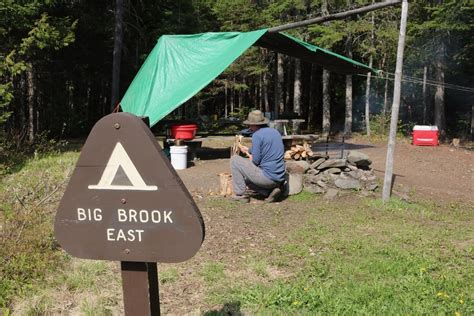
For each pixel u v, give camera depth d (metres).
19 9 11.91
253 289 4.09
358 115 27.36
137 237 2.30
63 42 12.98
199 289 4.17
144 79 10.77
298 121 11.98
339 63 11.79
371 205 7.32
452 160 12.87
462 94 23.34
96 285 4.28
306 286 4.12
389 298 3.88
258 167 7.37
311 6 19.41
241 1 22.16
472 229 6.22
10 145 11.45
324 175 8.10
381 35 18.20
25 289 4.16
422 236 5.78
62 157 11.84
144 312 2.43
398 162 12.33
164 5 22.98
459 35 18.41
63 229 2.34
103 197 2.30
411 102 24.73
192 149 11.33
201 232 2.25
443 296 3.88
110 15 19.80
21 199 6.38
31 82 17.19
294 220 6.50
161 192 2.26
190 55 10.53
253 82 28.91
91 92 23.91
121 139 2.27
